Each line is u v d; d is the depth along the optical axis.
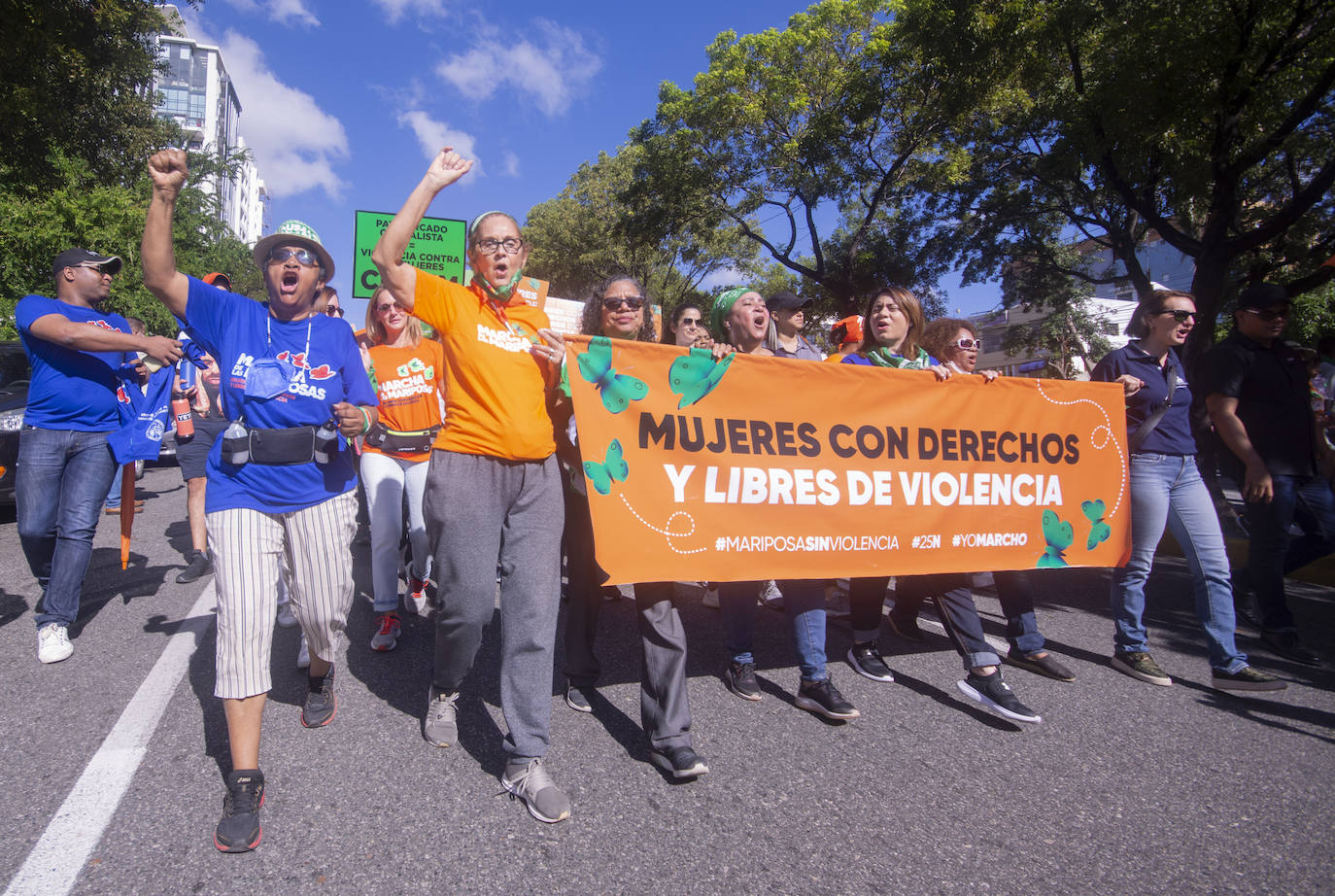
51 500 3.68
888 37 18.06
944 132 17.73
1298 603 5.49
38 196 15.32
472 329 2.56
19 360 7.79
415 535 4.22
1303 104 10.73
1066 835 2.40
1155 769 2.84
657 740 2.69
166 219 2.29
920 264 19.45
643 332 3.82
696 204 20.97
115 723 2.89
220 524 2.38
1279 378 4.29
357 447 4.03
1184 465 3.78
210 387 5.03
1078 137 12.62
